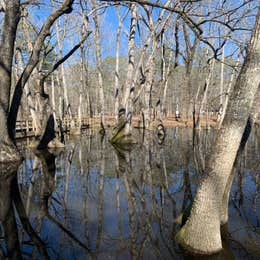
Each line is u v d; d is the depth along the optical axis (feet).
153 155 42.63
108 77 185.26
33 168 32.12
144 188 24.63
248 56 11.89
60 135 62.23
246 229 15.24
